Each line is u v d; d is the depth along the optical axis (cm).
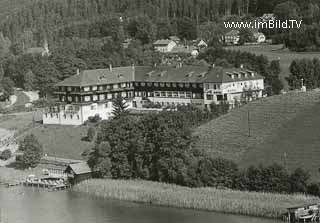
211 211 19975
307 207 18425
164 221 19225
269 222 18512
